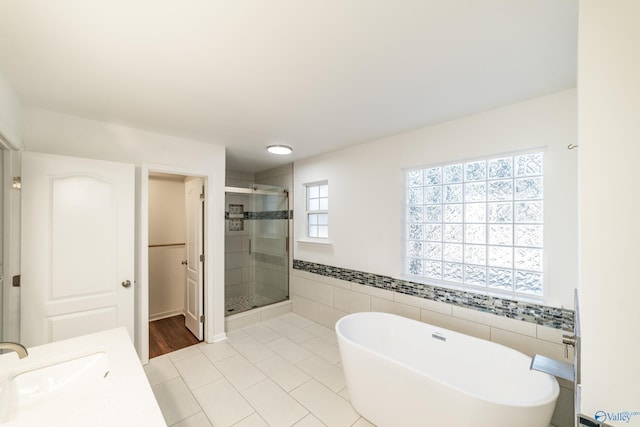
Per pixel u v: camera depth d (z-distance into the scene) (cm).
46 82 163
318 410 194
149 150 255
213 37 124
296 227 398
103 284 218
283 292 411
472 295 222
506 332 204
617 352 67
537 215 199
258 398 207
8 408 98
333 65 148
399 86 173
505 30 119
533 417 132
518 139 198
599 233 69
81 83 164
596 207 69
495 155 214
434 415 152
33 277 190
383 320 248
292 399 206
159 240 385
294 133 266
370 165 298
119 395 96
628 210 66
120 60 141
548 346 186
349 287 321
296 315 388
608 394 67
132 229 233
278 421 183
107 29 117
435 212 257
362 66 149
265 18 111
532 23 115
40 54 135
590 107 71
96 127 226
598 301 69
